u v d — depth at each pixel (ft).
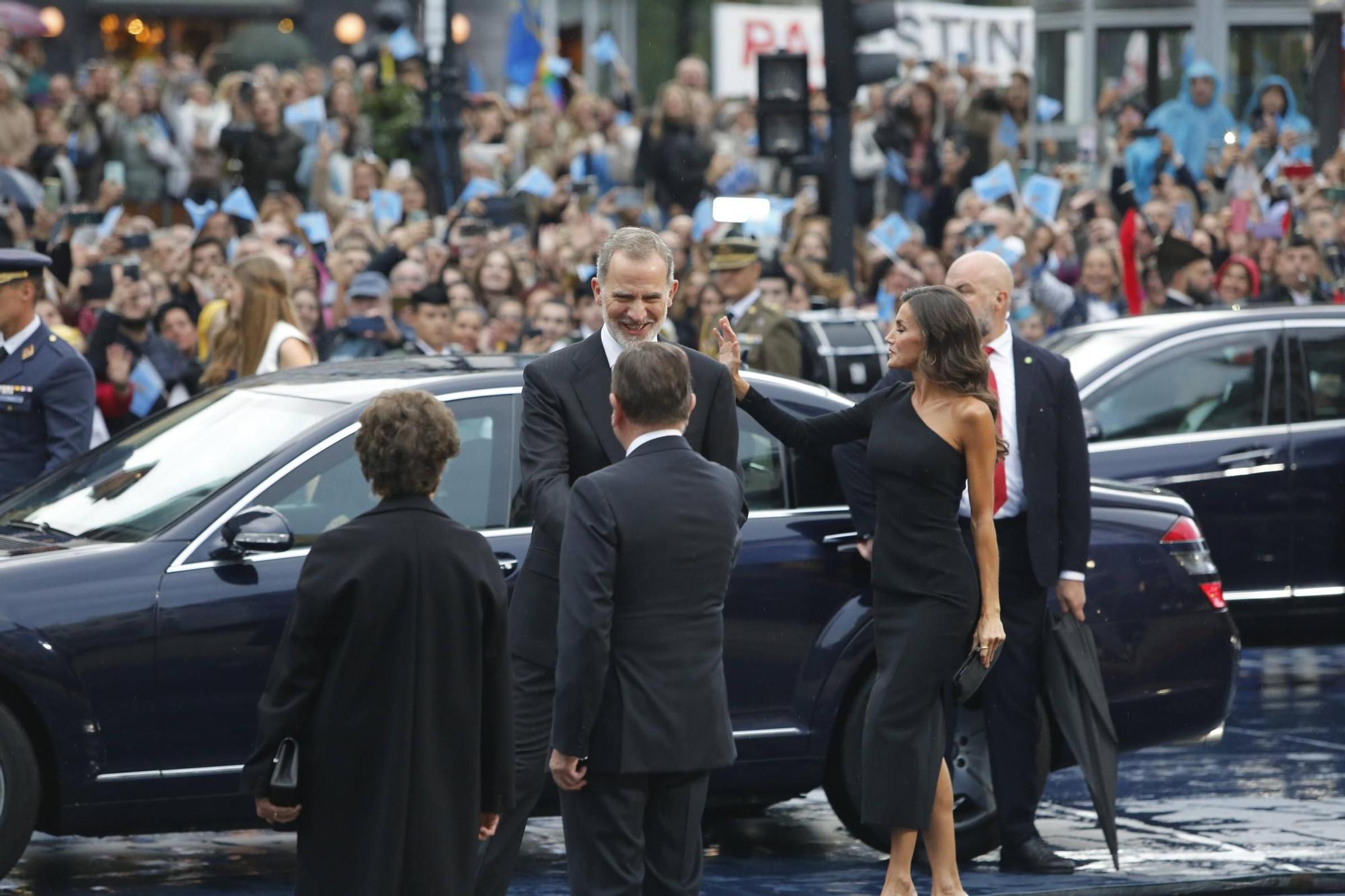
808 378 129.49
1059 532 86.48
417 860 58.90
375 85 225.15
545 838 95.71
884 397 81.66
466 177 217.77
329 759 58.75
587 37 383.86
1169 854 90.33
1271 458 131.13
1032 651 86.33
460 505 83.25
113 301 137.90
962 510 85.87
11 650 76.95
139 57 341.00
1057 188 189.78
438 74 213.66
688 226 189.26
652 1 388.57
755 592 86.02
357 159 197.67
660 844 66.39
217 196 225.35
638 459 66.03
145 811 79.25
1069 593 86.17
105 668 78.13
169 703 78.89
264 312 114.11
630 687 65.00
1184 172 212.23
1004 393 86.33
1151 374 131.85
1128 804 100.63
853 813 88.07
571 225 189.26
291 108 213.66
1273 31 236.22
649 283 71.72
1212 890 84.07
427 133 213.87
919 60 264.72
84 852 90.99
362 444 60.18
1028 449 85.87
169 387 138.21
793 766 86.84
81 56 338.34
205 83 236.02
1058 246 188.96
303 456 82.12
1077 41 243.81
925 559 79.87
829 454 88.84
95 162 225.35
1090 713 85.76
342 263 161.38
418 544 59.41
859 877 86.84
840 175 165.78
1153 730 91.76
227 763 79.71
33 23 313.53
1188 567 92.99
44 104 241.76
